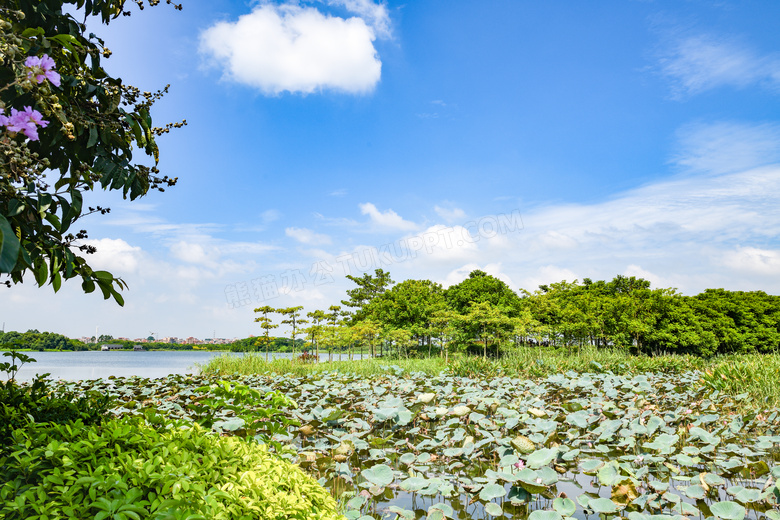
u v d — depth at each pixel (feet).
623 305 77.46
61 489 6.66
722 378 29.66
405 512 11.69
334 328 73.00
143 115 11.44
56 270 10.32
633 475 13.53
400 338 79.97
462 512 12.83
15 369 14.46
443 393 27.99
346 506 12.28
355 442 15.99
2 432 9.83
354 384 31.76
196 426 10.30
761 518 11.78
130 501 6.52
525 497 12.37
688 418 21.81
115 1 11.50
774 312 99.35
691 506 11.99
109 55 11.25
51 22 9.87
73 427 9.64
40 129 9.33
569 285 106.63
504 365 43.98
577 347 76.95
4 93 8.29
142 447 8.56
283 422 14.74
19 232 9.22
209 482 7.74
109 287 11.73
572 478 15.42
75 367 59.31
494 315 75.66
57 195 9.29
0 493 6.63
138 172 11.14
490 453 17.70
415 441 19.06
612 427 18.48
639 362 46.88
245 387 15.40
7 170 7.75
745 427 20.98
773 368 31.14
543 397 28.37
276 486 8.48
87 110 10.10
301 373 43.62
